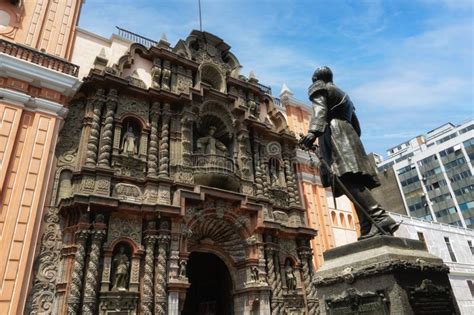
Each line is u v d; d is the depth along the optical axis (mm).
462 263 28828
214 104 18812
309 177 22891
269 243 17000
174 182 15469
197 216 15453
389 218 5262
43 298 11617
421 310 4207
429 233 28234
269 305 15680
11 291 10430
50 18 15469
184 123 17062
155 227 14117
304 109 25609
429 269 4586
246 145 19391
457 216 55000
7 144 11969
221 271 17734
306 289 17828
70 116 15031
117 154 14898
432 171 59719
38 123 12992
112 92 15680
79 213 12789
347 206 24438
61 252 12469
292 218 19469
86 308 11438
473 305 27234
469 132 56406
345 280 4777
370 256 4699
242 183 18094
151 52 18078
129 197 14336
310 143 5590
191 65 19078
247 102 21438
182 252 14266
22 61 12984
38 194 12039
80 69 16250
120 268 12797
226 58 22000
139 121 16422
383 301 4273
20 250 11023
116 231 13422
